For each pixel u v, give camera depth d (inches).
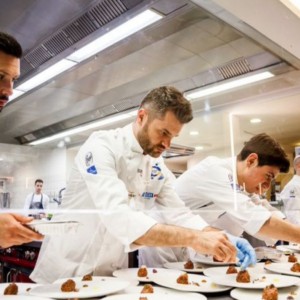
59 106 99.3
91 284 43.0
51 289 40.6
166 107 50.1
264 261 66.1
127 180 54.8
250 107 132.4
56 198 80.7
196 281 46.7
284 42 101.3
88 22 74.1
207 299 39.9
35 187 82.3
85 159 51.9
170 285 44.0
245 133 150.3
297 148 107.8
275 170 70.5
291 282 44.5
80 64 85.9
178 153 90.0
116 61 88.5
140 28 79.5
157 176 59.4
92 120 102.2
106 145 52.9
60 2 67.8
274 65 107.0
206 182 69.5
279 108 133.9
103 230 53.2
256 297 39.2
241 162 72.4
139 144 54.7
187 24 83.4
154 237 43.5
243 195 67.5
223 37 93.1
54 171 91.4
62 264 52.8
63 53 81.3
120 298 37.3
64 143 99.7
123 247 55.3
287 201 94.6
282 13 97.0
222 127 154.9
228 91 118.6
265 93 121.3
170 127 50.8
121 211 45.4
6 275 67.7
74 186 54.4
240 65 106.6
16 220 36.0
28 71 84.4
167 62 97.3
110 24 75.1
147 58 92.4
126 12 73.0
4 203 83.5
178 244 43.7
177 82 107.6
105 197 47.1
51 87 92.3
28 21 72.6
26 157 95.8
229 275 49.1
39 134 97.8
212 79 109.7
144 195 58.2
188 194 71.6
